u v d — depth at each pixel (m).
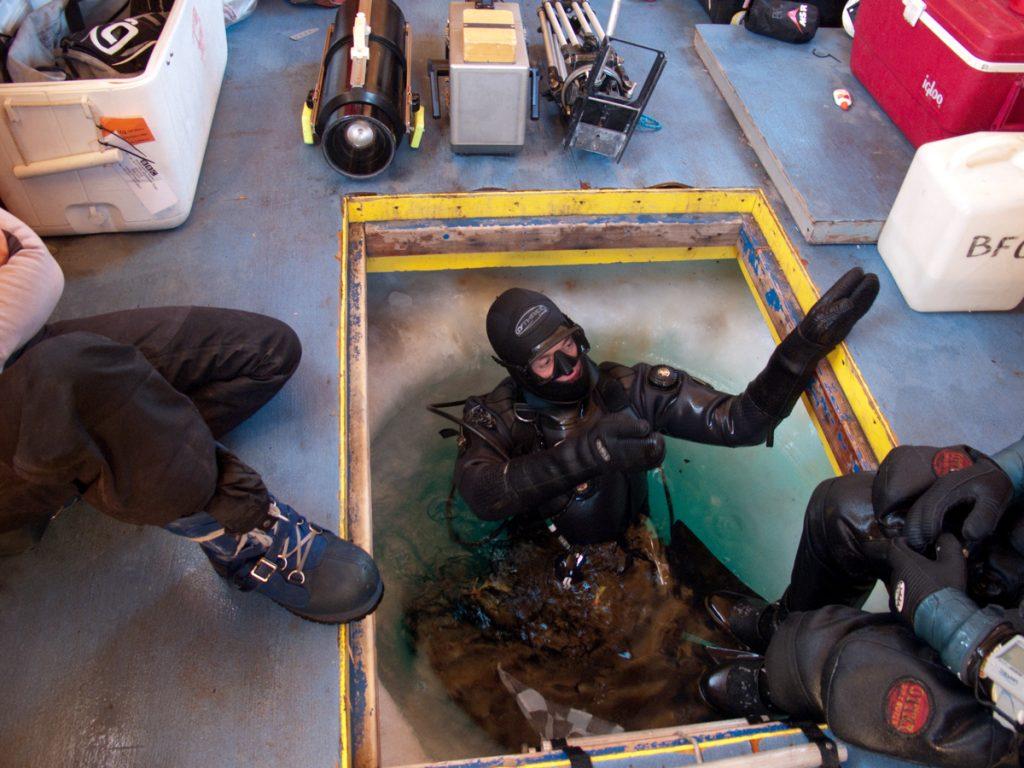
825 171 2.21
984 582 1.18
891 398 1.76
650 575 1.96
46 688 1.31
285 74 2.55
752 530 2.21
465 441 1.83
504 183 2.22
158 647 1.36
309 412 1.73
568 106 2.29
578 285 2.45
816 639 1.23
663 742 1.31
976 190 1.73
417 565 2.04
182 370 1.48
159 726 1.27
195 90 2.11
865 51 2.47
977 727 1.02
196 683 1.32
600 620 1.89
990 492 1.14
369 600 1.39
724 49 2.68
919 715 1.04
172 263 1.98
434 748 1.67
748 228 2.27
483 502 1.68
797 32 2.67
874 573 1.41
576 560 1.87
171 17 1.95
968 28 1.97
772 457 2.31
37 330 1.26
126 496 1.08
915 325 1.93
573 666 1.84
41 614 1.39
